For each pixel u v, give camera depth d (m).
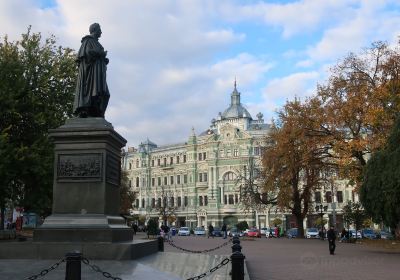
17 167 29.89
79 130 13.88
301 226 52.88
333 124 38.25
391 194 25.58
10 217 58.62
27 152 29.73
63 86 34.62
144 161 109.75
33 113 31.92
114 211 14.56
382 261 21.22
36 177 30.91
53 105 32.94
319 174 49.47
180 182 102.44
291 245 37.38
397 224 27.02
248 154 91.94
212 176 95.81
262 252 28.20
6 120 31.58
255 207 62.44
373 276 15.09
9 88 30.31
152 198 107.44
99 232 13.06
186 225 98.75
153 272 10.87
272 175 47.06
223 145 95.62
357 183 37.62
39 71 33.72
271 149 48.34
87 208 13.58
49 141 30.97
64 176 13.80
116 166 14.93
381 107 35.59
